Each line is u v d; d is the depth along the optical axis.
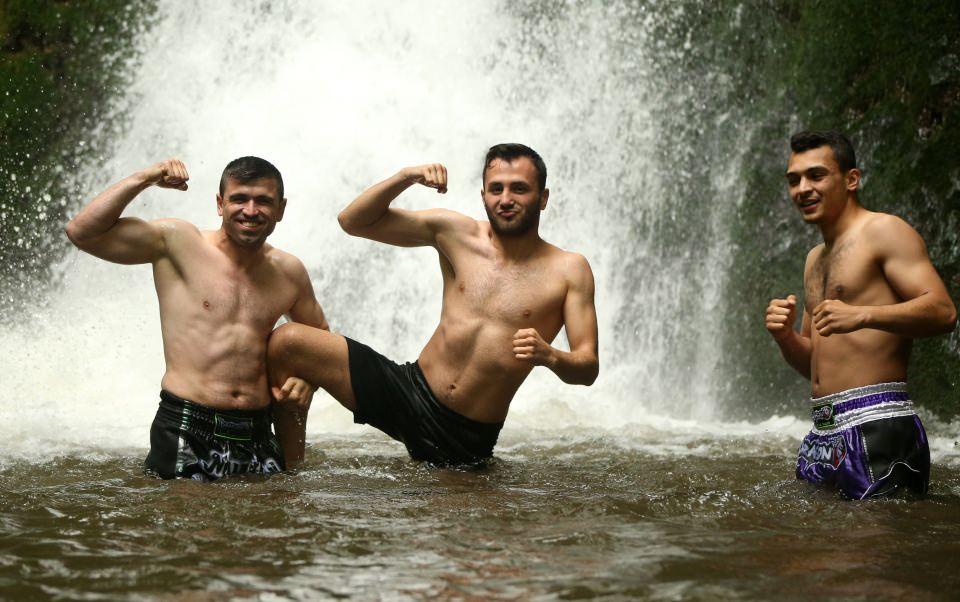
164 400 4.47
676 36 10.03
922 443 4.12
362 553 3.04
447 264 4.95
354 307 9.61
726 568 2.90
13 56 11.03
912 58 8.55
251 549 3.08
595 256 9.82
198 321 4.50
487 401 4.84
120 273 9.86
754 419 8.73
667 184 9.72
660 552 3.07
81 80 10.95
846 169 4.25
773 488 4.21
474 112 10.34
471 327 4.78
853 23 8.98
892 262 4.04
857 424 4.09
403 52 10.60
